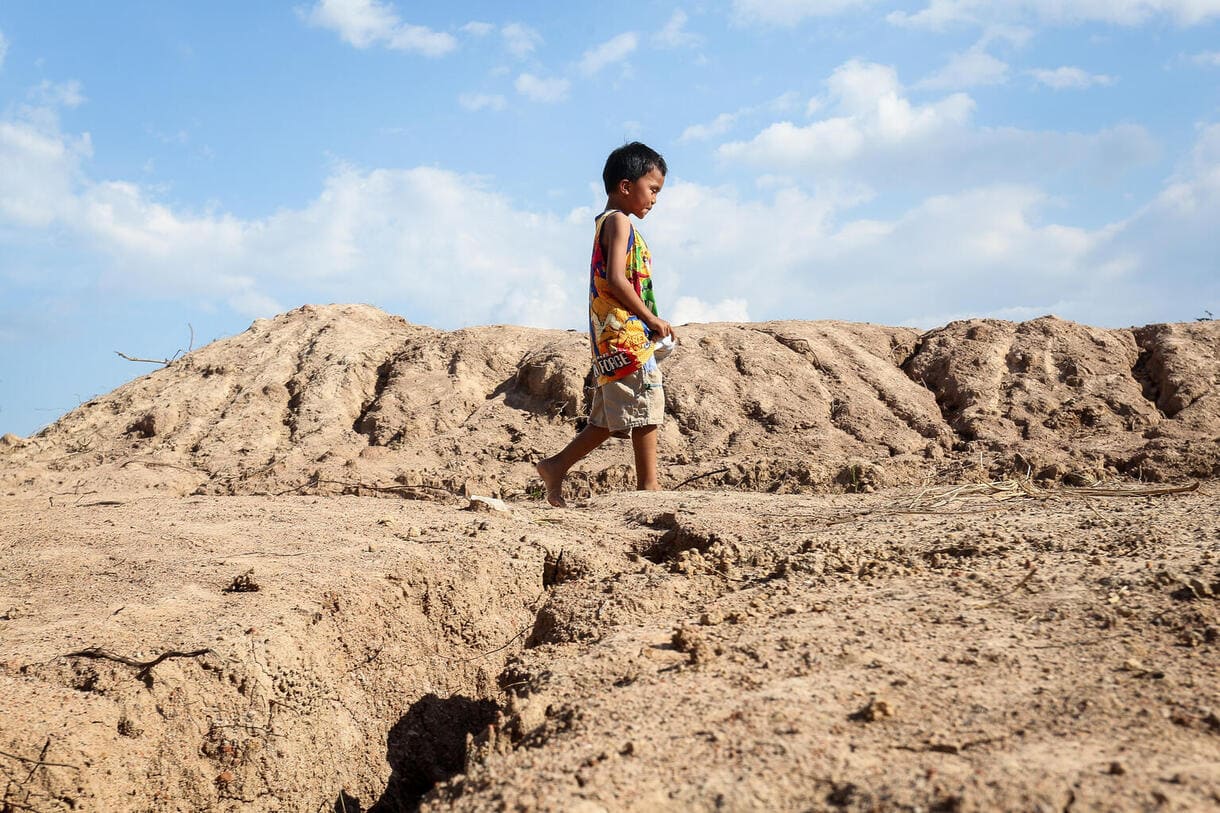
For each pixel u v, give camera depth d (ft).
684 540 15.61
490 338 35.73
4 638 11.19
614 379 18.69
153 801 10.03
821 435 28.53
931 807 5.89
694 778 6.59
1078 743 6.66
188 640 11.25
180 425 32.09
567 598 13.17
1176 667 7.92
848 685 8.05
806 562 12.76
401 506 19.72
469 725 13.08
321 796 11.41
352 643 12.85
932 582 11.16
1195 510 13.89
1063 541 12.46
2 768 9.20
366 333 37.78
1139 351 32.14
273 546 15.33
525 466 28.02
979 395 30.17
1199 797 5.76
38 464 29.86
